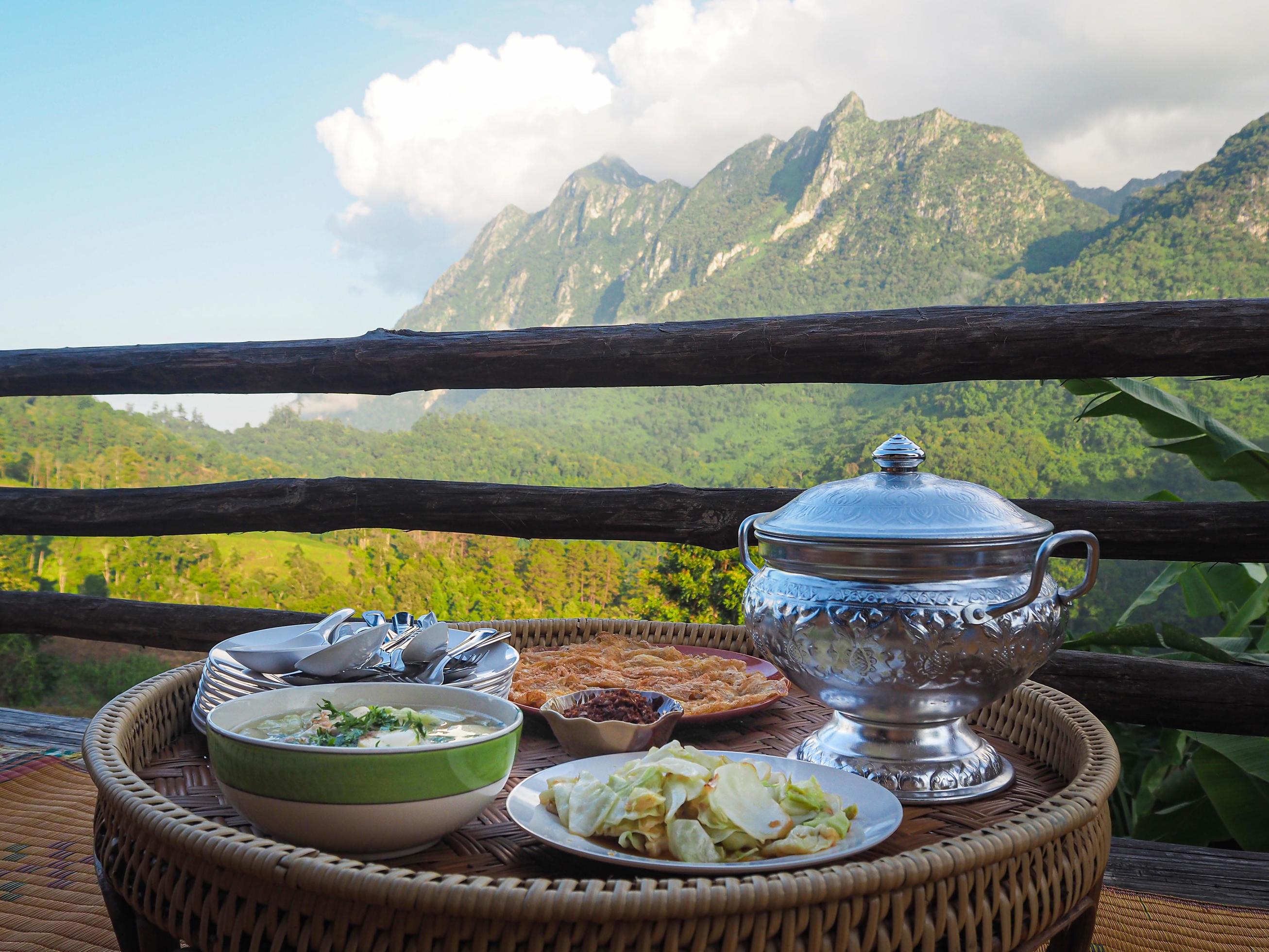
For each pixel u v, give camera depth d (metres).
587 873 0.59
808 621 0.70
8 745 1.52
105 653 18.50
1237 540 1.54
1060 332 1.61
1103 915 1.07
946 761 0.74
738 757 0.74
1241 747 1.64
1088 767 0.69
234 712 0.66
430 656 0.85
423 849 0.62
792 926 0.47
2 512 2.29
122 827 0.62
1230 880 1.16
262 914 0.51
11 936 0.90
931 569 0.67
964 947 0.52
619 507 1.87
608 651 1.13
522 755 0.84
